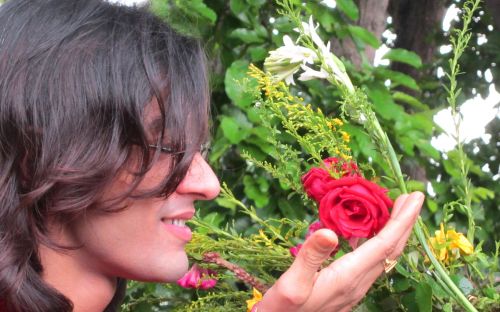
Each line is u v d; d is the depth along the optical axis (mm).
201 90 865
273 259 1044
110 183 809
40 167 796
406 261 985
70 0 854
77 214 807
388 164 953
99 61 820
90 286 851
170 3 1561
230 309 1074
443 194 1864
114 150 805
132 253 838
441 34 2750
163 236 851
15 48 826
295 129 996
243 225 1571
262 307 845
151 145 819
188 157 835
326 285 849
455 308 978
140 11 872
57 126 804
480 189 1842
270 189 1616
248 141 1555
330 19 1770
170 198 851
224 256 1067
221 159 1727
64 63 816
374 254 862
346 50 1928
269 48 1741
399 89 2490
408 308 980
